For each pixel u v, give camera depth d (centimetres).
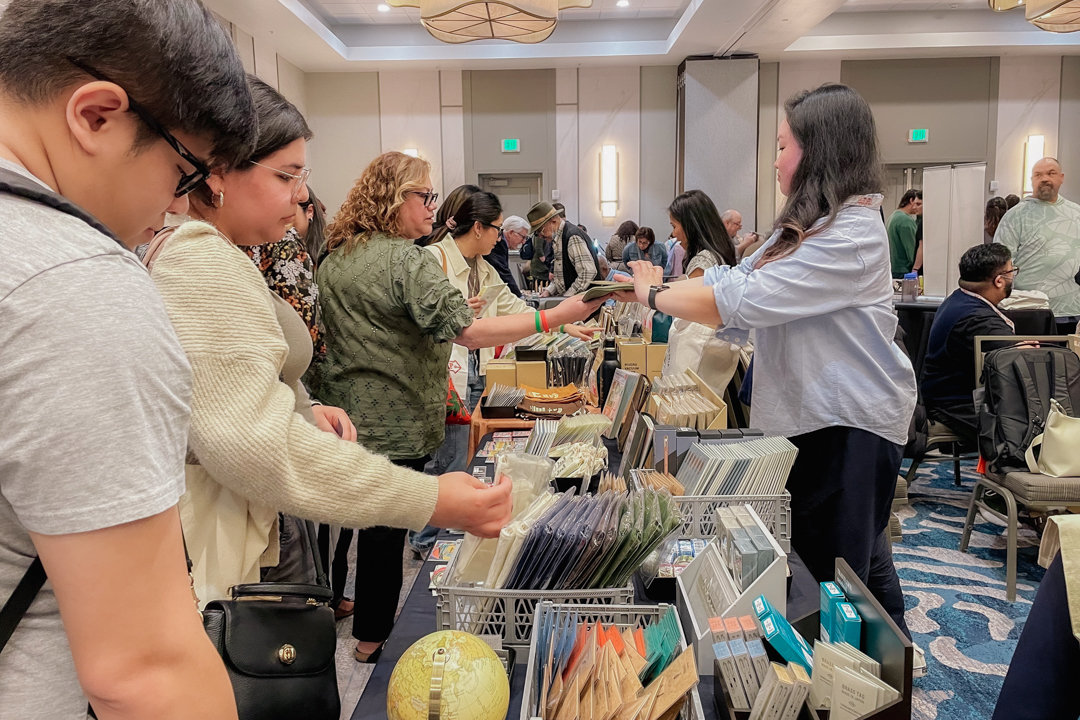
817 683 100
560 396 277
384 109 1086
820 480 177
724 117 1008
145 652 53
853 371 171
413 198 213
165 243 100
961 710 206
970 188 576
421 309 203
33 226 52
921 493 399
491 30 512
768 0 768
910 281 589
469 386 416
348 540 263
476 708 90
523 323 205
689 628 116
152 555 53
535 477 145
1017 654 116
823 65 1046
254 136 68
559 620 109
